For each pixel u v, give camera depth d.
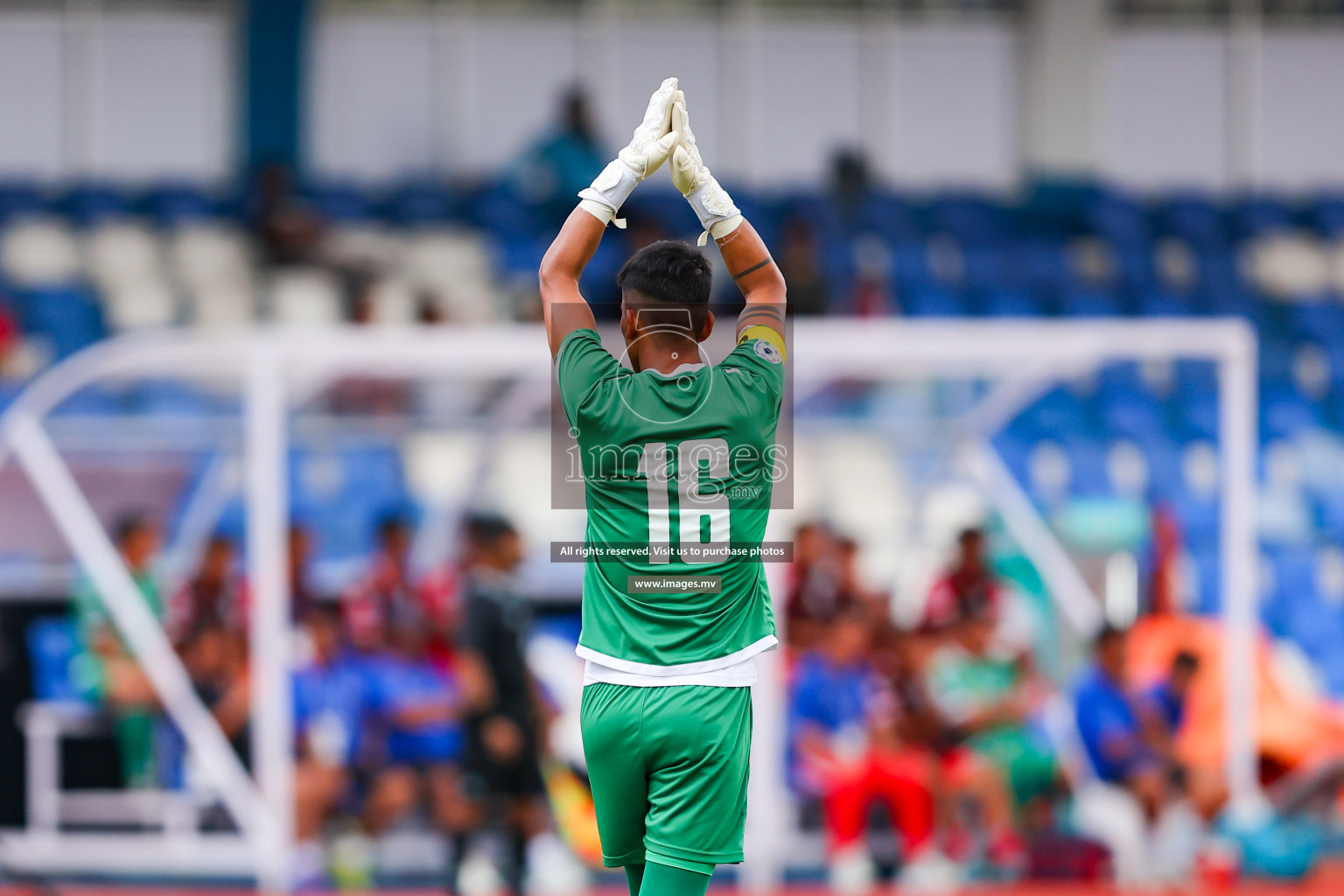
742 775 12.38
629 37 54.50
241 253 46.59
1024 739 28.36
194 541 29.67
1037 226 53.22
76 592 27.80
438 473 31.55
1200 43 57.34
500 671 23.98
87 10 51.69
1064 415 42.38
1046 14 55.00
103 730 27.55
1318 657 37.34
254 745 27.55
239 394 30.70
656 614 12.27
